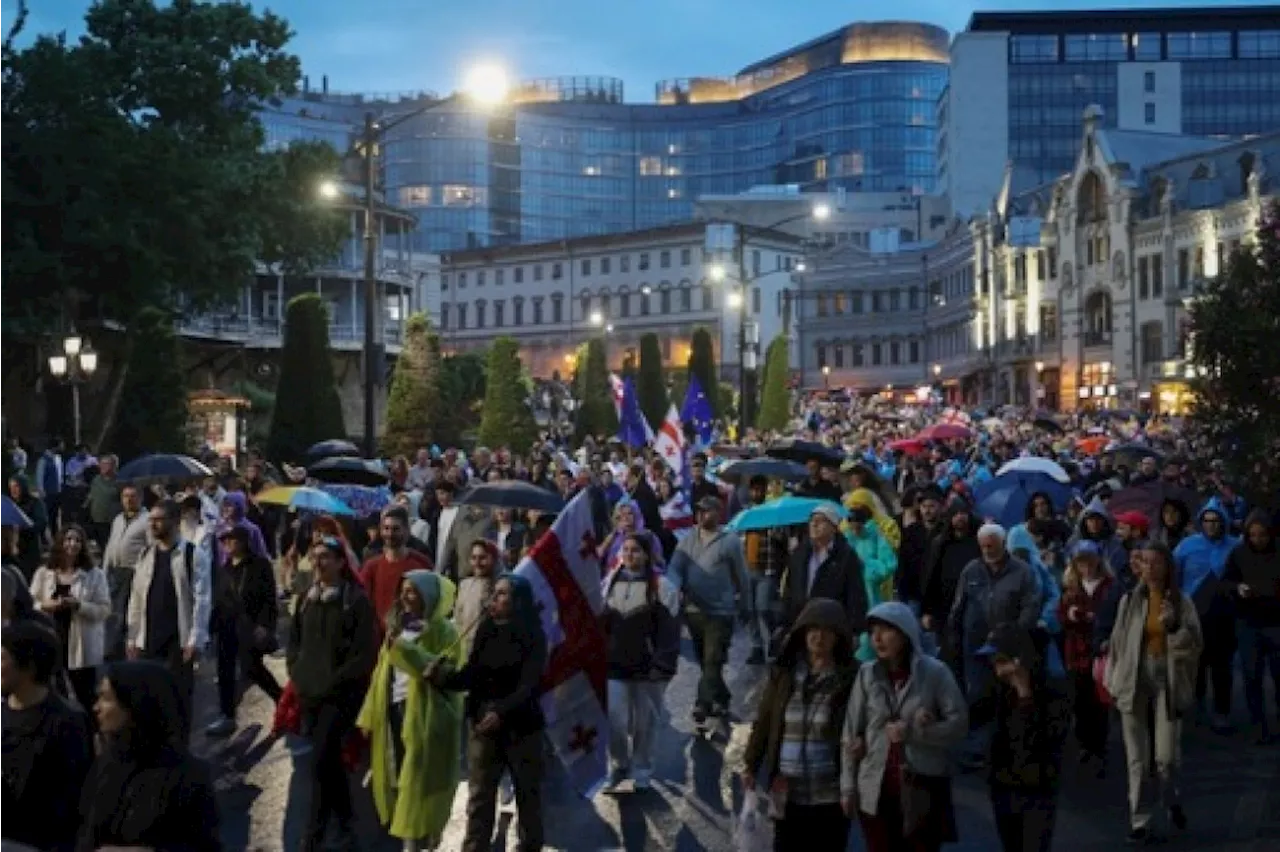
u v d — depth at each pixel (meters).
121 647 13.99
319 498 15.70
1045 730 8.17
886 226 136.62
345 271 66.69
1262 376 13.26
